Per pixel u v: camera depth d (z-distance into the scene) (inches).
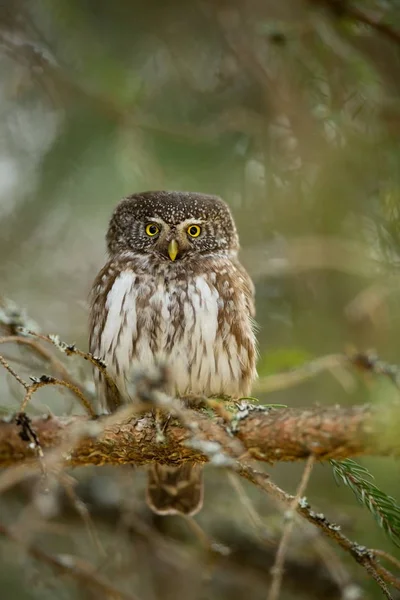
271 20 469.4
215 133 457.7
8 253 490.9
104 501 458.0
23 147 479.8
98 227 494.9
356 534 399.5
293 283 474.3
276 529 407.2
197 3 484.4
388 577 268.8
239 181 472.4
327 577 450.6
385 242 431.2
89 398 388.8
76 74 457.4
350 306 431.8
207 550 392.8
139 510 444.8
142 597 442.3
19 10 469.4
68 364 397.1
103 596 418.6
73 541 459.5
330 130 454.0
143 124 453.4
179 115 480.7
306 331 461.7
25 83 475.5
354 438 242.5
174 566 454.6
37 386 271.1
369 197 450.0
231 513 441.4
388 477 369.4
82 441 281.1
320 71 450.3
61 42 469.4
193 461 293.0
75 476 455.8
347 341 441.7
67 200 477.1
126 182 462.6
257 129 461.4
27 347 350.6
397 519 283.6
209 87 486.3
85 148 469.4
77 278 498.9
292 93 458.9
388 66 476.7
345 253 439.2
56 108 468.8
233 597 464.8
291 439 251.6
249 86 486.9
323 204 461.1
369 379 346.3
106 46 476.4
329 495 446.0
